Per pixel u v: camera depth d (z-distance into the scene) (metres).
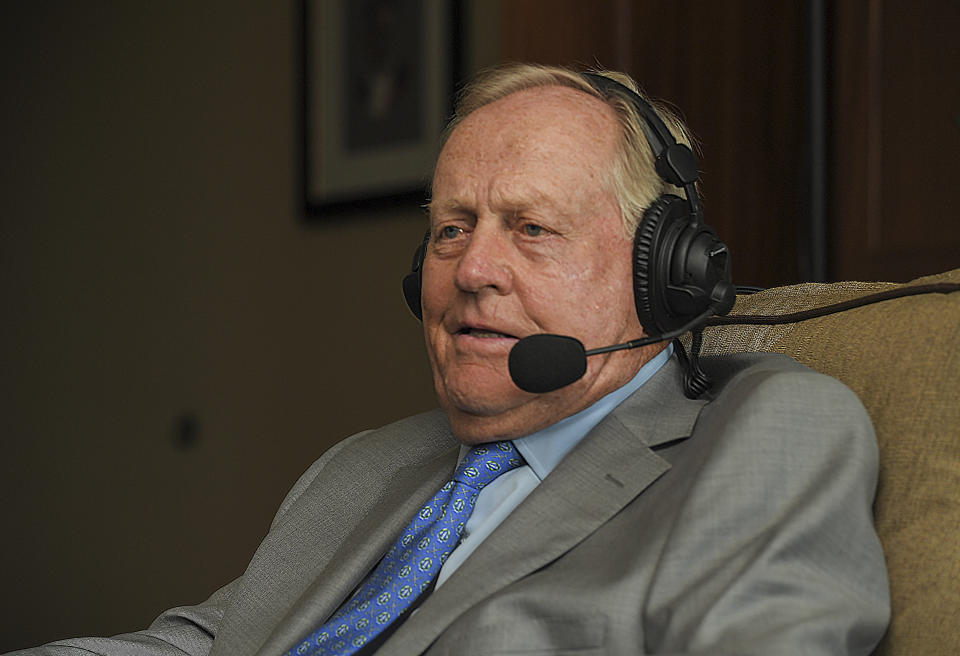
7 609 11.88
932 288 2.89
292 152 9.52
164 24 10.76
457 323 2.93
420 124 8.49
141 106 10.91
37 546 11.64
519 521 2.71
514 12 7.39
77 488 11.25
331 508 3.42
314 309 9.28
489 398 2.88
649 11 7.33
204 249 10.23
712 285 2.87
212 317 10.12
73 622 11.18
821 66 7.23
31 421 11.78
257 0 9.90
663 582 2.36
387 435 3.63
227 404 9.97
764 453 2.47
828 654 2.16
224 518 9.91
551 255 2.84
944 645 2.33
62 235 11.61
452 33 8.28
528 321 2.85
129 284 10.91
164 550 10.40
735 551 2.37
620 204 2.89
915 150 6.79
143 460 10.64
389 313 8.70
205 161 10.27
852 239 7.10
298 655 2.80
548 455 2.96
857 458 2.48
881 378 2.76
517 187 2.84
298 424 9.38
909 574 2.45
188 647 3.39
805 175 7.30
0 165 12.32
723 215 7.32
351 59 9.07
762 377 2.69
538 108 2.96
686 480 2.56
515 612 2.47
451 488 3.07
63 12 11.80
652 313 2.88
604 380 2.90
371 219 8.84
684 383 2.97
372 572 3.11
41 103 11.95
